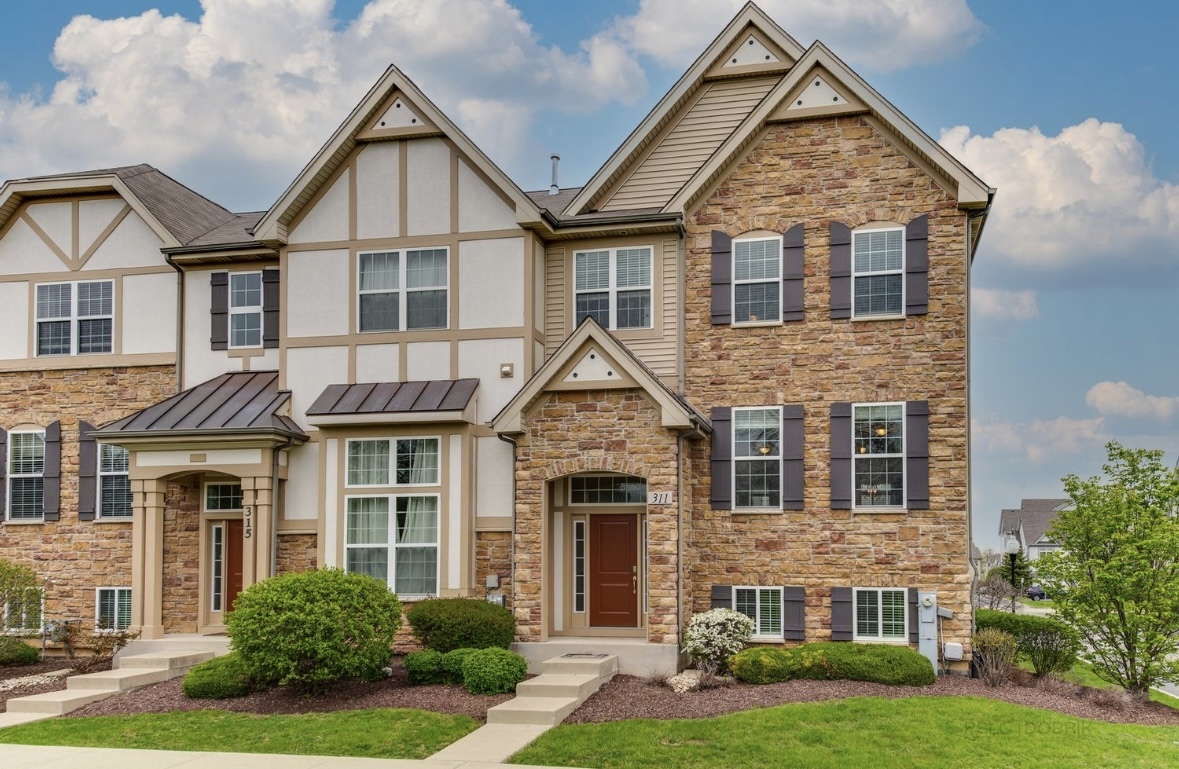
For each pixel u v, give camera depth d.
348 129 19.58
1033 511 97.00
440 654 15.77
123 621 20.53
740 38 20.16
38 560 21.03
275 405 19.22
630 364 17.00
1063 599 17.48
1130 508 17.19
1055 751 12.02
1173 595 16.39
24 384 21.58
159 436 18.55
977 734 12.61
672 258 19.05
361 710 14.20
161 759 12.29
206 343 20.94
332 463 18.77
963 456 17.47
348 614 14.98
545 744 12.41
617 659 16.56
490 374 18.92
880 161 18.25
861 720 13.16
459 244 19.33
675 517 16.77
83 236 21.70
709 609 18.22
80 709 15.42
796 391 18.31
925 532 17.50
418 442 18.66
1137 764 11.66
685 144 20.17
